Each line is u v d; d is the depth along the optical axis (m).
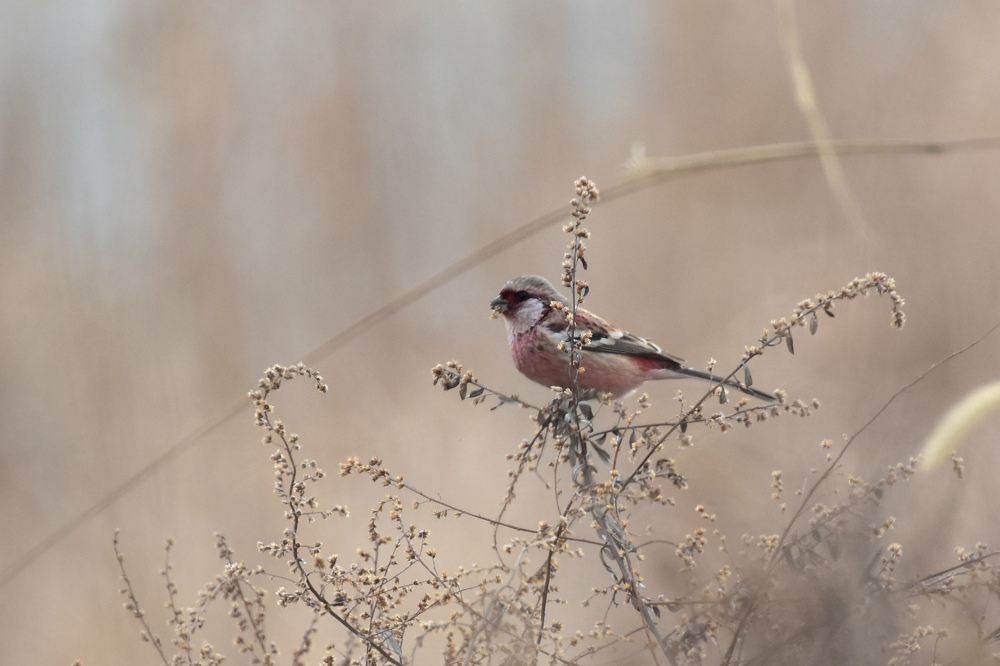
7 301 13.38
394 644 4.74
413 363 16.06
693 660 4.69
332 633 9.22
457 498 11.41
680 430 5.16
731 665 4.41
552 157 18.59
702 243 15.84
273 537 11.07
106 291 13.83
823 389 8.59
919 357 7.88
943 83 14.29
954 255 10.02
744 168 16.62
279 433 4.77
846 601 4.27
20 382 12.58
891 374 7.59
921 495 4.84
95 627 9.69
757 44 17.45
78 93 16.98
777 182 16.22
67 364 12.64
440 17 19.56
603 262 16.70
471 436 12.91
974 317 8.70
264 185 17.73
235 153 17.31
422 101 19.05
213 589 5.10
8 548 11.05
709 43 17.98
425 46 19.50
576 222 5.54
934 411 5.61
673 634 4.76
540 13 19.91
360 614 4.91
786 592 4.40
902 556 4.54
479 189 18.47
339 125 18.25
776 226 15.48
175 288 15.50
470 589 5.04
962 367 7.93
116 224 15.66
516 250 17.62
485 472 11.92
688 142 17.45
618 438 5.28
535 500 11.11
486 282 17.56
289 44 18.45
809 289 13.54
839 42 16.58
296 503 4.75
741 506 5.55
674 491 6.58
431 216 18.39
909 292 9.32
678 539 6.09
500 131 19.17
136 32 17.28
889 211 11.15
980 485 5.40
